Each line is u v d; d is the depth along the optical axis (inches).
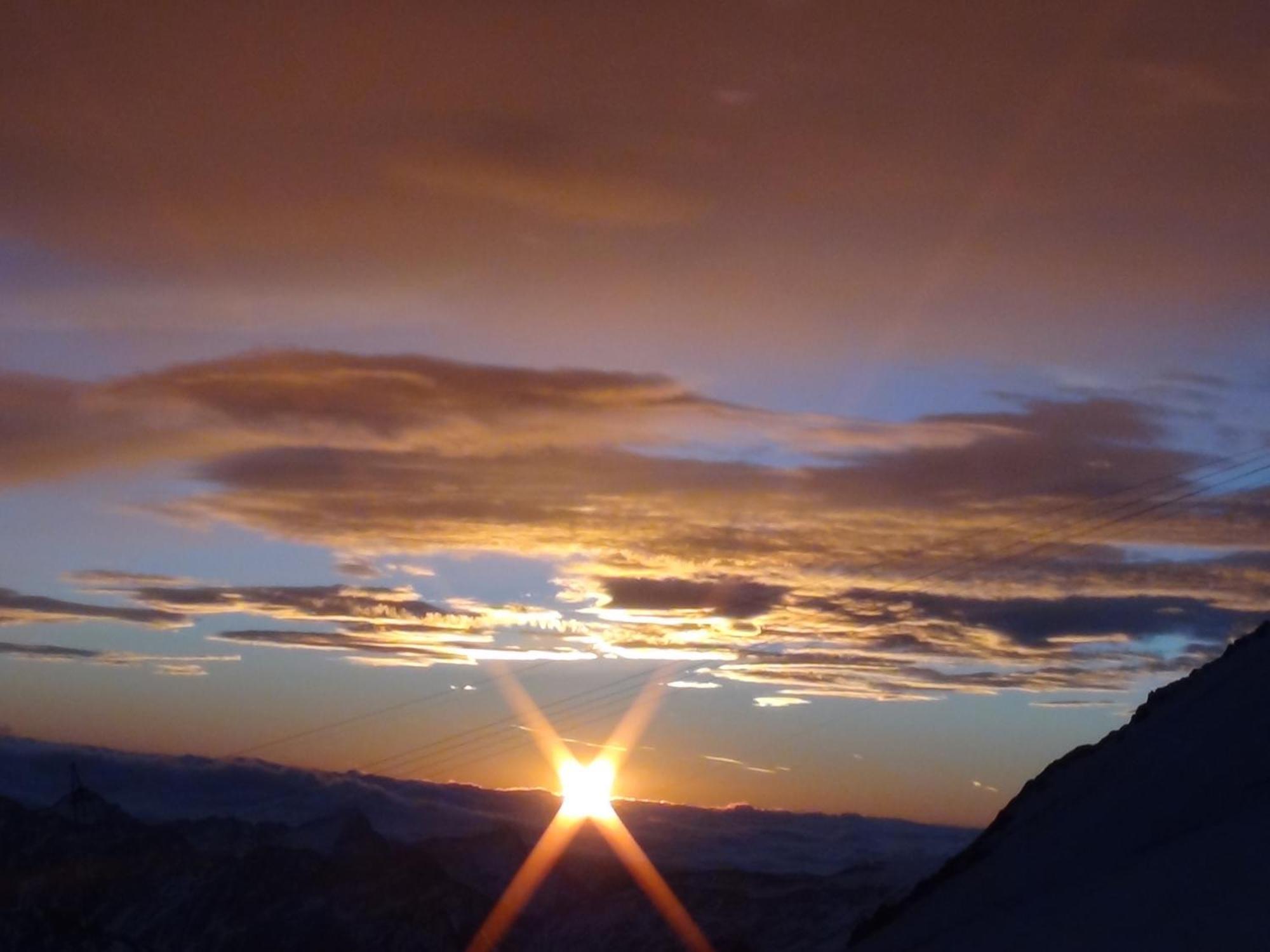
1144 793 2064.5
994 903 2079.2
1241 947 1163.9
